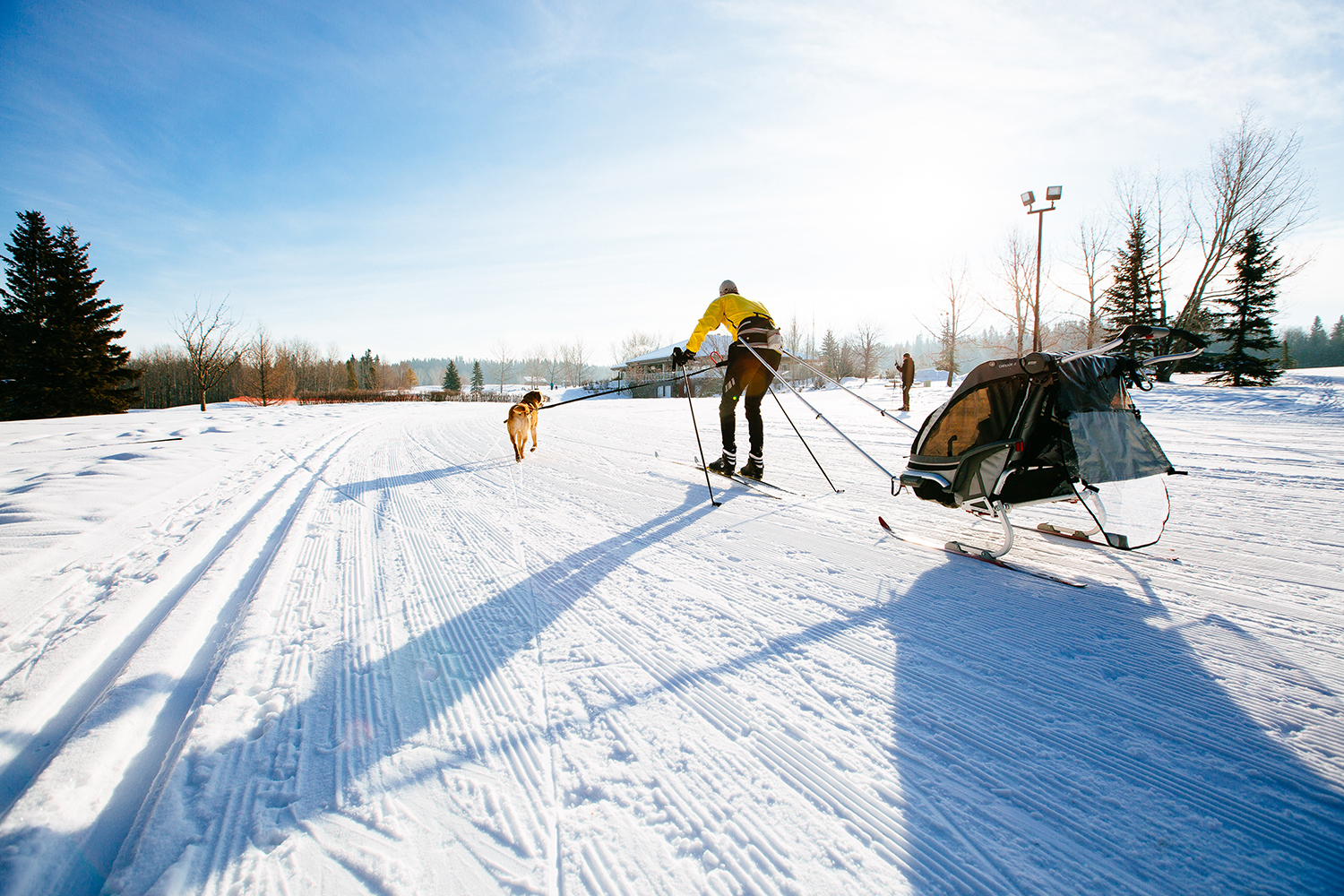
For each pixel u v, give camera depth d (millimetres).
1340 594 2340
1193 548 2939
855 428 8539
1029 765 1480
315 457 7281
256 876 1209
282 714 1799
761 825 1335
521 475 5754
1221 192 21438
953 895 1132
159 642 2260
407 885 1184
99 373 29203
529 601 2648
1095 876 1157
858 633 2221
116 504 4336
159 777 1521
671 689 1899
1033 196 17141
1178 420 8672
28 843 1278
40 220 30078
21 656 2178
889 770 1491
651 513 4098
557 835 1318
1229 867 1157
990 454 2693
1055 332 28328
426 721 1759
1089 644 2059
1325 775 1385
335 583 2926
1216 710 1657
